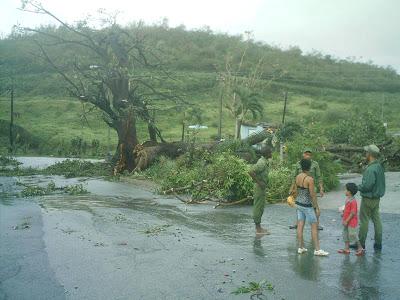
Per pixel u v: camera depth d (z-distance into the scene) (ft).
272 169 54.29
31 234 33.71
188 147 77.20
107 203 49.19
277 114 208.44
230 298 20.25
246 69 268.21
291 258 26.17
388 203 42.98
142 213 42.16
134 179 73.46
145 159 79.56
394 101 252.42
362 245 27.12
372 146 27.20
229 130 172.35
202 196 49.44
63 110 215.72
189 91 228.02
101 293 21.39
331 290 20.88
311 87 278.67
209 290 21.30
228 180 47.88
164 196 55.31
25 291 22.00
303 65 323.98
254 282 22.16
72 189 59.98
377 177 26.66
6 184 71.00
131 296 20.88
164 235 32.63
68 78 94.17
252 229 34.50
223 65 273.95
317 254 26.61
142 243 30.37
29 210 44.65
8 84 232.32
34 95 239.50
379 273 23.20
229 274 23.50
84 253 28.19
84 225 36.73
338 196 49.26
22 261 26.76
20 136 166.30
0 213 42.96
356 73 326.44
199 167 60.44
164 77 108.37
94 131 188.75
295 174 31.91
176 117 197.57
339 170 56.34
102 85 89.45
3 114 202.80
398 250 27.50
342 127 105.91
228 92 148.66
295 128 67.97
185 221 38.04
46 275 24.20
